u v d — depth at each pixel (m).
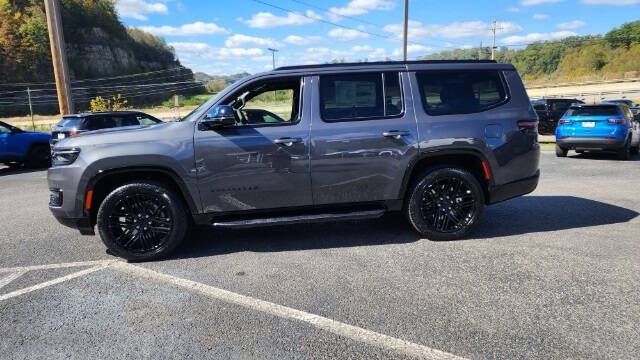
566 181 8.30
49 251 4.79
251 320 3.12
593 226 5.20
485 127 4.67
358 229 5.31
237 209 4.45
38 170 12.77
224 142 4.30
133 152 4.20
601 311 3.12
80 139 4.30
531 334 2.85
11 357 2.72
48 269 4.23
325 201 4.56
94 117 11.28
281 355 2.68
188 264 4.28
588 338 2.79
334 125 4.47
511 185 4.83
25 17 99.44
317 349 2.74
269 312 3.23
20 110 86.19
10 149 12.59
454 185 4.77
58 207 4.29
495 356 2.62
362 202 4.63
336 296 3.46
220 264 4.25
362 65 4.64
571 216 5.68
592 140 11.38
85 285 3.81
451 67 4.75
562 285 3.56
